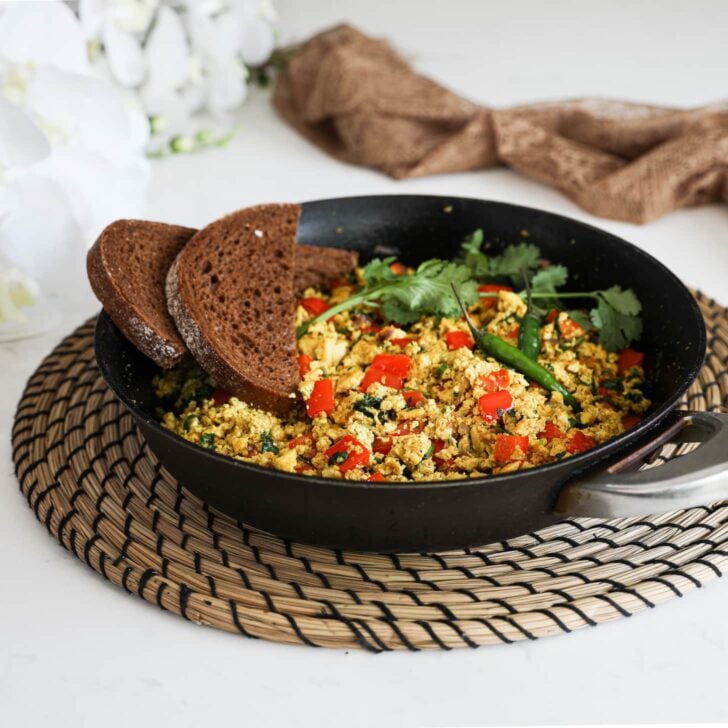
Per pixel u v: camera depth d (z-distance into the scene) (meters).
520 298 0.96
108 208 1.04
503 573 0.86
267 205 0.96
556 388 0.90
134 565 0.86
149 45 1.20
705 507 0.89
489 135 1.23
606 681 0.82
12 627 0.84
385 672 0.82
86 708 0.81
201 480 0.84
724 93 1.34
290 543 0.88
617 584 0.85
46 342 1.06
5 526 0.90
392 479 0.84
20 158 1.01
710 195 1.20
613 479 0.81
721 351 1.00
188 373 0.94
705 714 0.80
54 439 0.94
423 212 1.02
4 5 1.04
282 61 1.37
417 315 0.95
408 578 0.85
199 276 0.92
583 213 1.19
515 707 0.81
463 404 0.88
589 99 1.26
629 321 0.94
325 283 1.00
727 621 0.85
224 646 0.84
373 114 1.25
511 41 1.51
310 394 0.88
